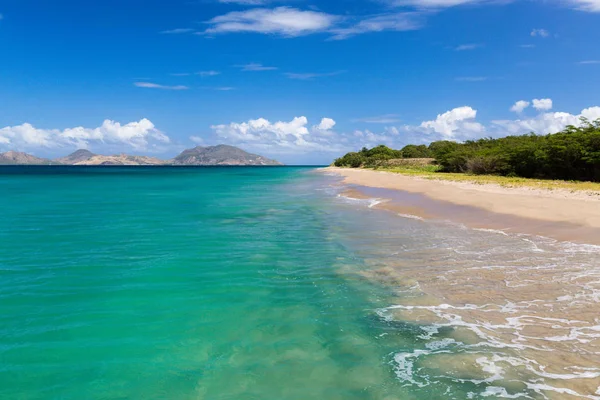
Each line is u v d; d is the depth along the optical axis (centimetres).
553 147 3916
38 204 2912
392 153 12181
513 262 1131
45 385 562
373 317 781
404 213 2194
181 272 1095
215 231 1736
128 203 2983
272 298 891
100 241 1522
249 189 4575
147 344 680
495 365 598
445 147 7138
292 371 596
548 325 726
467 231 1617
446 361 614
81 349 662
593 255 1181
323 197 3369
